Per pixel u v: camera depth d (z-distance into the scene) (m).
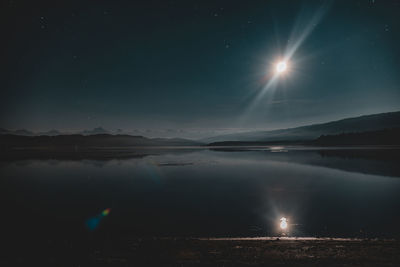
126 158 57.88
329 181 23.22
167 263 6.50
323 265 6.21
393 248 7.21
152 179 26.09
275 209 13.91
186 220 12.04
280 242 8.04
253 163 42.88
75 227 11.07
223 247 7.57
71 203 16.05
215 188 20.80
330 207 14.16
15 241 8.93
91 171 33.41
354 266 6.11
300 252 7.04
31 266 6.58
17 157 62.88
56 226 11.26
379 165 35.78
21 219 12.48
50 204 15.80
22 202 16.45
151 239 8.61
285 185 21.52
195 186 21.88
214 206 14.84
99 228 10.88
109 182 24.55
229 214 13.04
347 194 17.64
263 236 9.68
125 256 7.02
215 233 10.11
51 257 7.11
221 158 56.28
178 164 42.28
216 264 6.38
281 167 35.88
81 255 7.18
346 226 10.78
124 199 17.16
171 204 15.55
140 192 19.56
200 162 46.06
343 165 36.53
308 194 17.80
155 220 12.11
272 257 6.73
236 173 30.03
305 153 69.50
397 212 12.97
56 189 21.12
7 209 14.56
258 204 15.14
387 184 21.38
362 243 7.82
